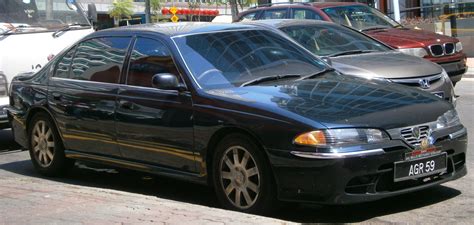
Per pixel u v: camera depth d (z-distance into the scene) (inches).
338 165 193.5
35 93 295.9
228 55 247.9
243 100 216.7
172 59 242.2
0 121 361.1
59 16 405.4
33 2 394.9
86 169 312.2
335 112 203.9
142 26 275.1
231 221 195.6
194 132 226.1
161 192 264.7
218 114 218.5
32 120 299.9
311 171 196.2
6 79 366.6
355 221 209.0
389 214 214.7
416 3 1095.0
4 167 327.6
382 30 456.4
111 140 258.7
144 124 242.8
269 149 203.6
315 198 198.2
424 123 210.1
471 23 772.0
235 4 935.7
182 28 260.5
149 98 242.8
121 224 195.5
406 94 227.3
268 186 207.0
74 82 278.8
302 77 247.1
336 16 461.4
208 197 253.6
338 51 362.6
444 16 818.2
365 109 207.8
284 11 484.1
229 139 216.8
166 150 237.5
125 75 257.4
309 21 395.5
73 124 274.5
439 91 339.9
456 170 223.5
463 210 215.3
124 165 257.1
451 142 217.5
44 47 384.5
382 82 247.3
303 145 197.0
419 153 206.7
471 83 569.9
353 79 248.5
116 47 268.4
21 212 216.2
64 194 244.2
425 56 425.4
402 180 203.6
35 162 301.4
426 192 238.5
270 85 233.9
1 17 377.4
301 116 201.3
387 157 199.6
